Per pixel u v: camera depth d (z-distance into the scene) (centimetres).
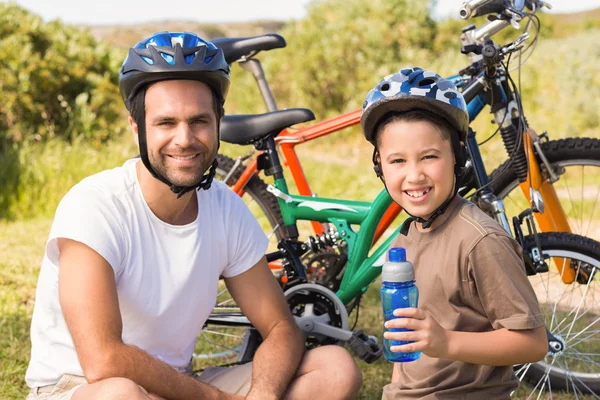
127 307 247
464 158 221
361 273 342
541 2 321
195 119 236
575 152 333
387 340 209
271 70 1323
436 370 225
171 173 236
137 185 247
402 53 1292
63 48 1055
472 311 217
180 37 238
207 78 236
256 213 458
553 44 1459
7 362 374
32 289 496
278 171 354
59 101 1020
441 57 1312
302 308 343
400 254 207
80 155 861
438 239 221
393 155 216
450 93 213
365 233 341
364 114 222
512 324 206
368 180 810
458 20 1394
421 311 201
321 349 273
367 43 1281
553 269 378
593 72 1208
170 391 236
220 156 388
